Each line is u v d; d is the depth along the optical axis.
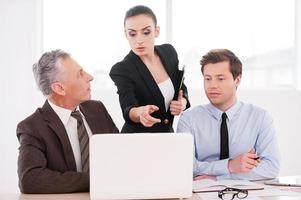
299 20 4.17
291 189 1.72
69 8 4.05
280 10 4.18
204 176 2.04
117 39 4.09
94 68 4.08
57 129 1.87
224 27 4.14
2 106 3.88
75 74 1.93
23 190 1.71
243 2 4.14
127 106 2.36
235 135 2.26
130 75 2.42
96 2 4.06
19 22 3.87
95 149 1.43
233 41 4.15
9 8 3.85
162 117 2.47
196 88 4.00
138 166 1.44
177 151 1.46
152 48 2.45
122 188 1.44
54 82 1.91
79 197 1.60
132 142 1.43
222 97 2.19
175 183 1.46
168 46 2.62
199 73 4.12
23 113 3.90
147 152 1.44
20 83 3.89
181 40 4.13
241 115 2.28
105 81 4.09
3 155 3.90
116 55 4.09
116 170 1.43
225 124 2.25
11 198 1.59
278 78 4.20
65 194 1.66
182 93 2.55
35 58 3.91
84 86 1.95
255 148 2.26
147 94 2.44
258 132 2.25
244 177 2.05
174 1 4.10
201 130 2.29
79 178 1.69
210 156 2.29
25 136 1.83
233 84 2.20
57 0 4.03
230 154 2.26
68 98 1.95
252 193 1.64
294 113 4.05
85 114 2.07
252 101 4.02
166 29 4.07
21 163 1.76
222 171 2.04
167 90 2.49
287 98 4.03
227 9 4.14
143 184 1.45
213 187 1.75
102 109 2.18
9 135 3.90
